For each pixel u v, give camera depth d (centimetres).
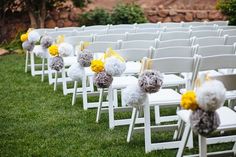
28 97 641
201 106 298
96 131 482
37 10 1205
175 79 503
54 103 606
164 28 751
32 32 765
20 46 1116
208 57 405
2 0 1187
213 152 402
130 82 490
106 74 440
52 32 722
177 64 403
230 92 446
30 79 769
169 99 413
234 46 494
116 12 1227
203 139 327
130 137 445
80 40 638
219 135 466
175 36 652
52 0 1225
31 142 448
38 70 841
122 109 503
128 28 800
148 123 410
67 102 611
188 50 484
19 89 693
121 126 501
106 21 1221
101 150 422
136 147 429
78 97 639
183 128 434
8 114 554
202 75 314
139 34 643
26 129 493
